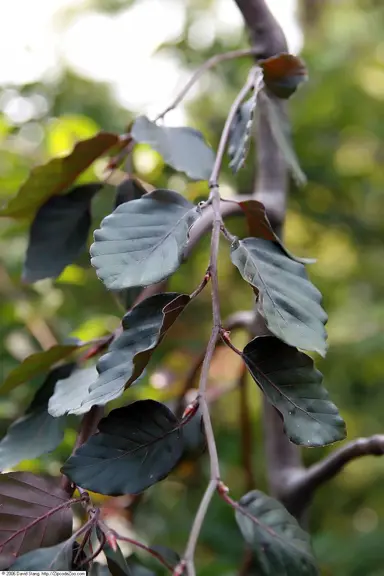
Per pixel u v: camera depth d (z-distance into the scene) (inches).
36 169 35.4
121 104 81.9
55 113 76.4
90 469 27.5
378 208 93.2
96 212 47.9
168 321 27.5
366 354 81.0
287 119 36.8
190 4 90.4
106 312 65.9
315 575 28.0
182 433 27.7
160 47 87.4
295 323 27.2
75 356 37.8
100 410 31.1
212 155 33.8
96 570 28.1
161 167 48.2
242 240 28.7
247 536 27.7
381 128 91.6
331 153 84.3
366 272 94.8
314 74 85.5
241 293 78.0
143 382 48.8
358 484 86.9
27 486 28.8
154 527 64.4
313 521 84.7
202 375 27.3
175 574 24.2
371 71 91.2
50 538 28.2
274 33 37.9
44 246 36.4
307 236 93.0
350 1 114.9
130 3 86.3
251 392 70.3
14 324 60.8
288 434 27.3
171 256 27.7
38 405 33.7
